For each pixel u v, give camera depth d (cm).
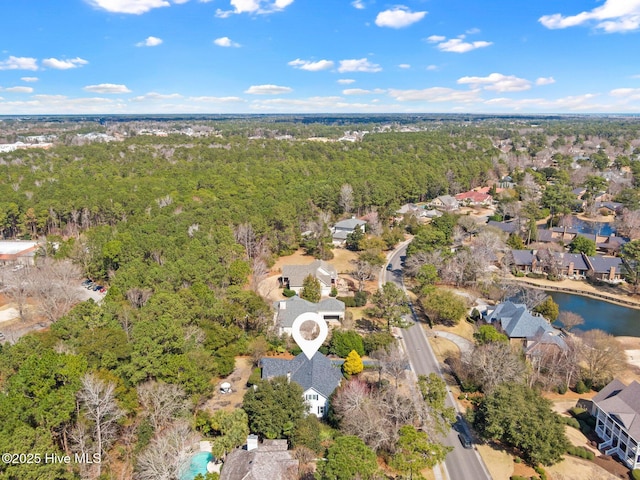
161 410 5044
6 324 8350
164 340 5719
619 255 11706
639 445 4988
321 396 5794
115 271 9812
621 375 6962
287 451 4709
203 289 7606
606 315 9388
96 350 5584
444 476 4962
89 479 4409
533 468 5075
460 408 6109
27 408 4316
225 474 4356
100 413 4619
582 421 5922
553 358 6756
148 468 4334
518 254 11588
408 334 8181
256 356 6944
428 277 9419
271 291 9794
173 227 10694
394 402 5194
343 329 8100
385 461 5019
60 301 8688
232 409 5841
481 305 9312
